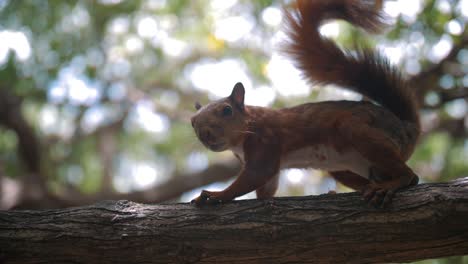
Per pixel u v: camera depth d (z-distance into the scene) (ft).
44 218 3.34
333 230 3.27
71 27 5.13
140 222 3.32
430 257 3.27
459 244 3.24
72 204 5.06
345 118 3.53
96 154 6.40
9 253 3.29
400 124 3.60
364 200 3.31
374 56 3.72
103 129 6.49
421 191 3.30
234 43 5.41
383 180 3.53
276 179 3.66
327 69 3.72
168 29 5.49
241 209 3.34
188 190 5.15
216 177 5.17
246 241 3.29
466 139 5.03
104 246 3.30
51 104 5.71
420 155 4.99
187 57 6.20
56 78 5.04
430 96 4.72
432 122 5.05
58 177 6.06
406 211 3.26
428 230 3.24
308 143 3.58
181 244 3.29
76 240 3.30
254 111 3.62
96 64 5.28
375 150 3.46
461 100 5.00
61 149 6.33
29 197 4.97
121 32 5.41
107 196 5.10
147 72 6.04
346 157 3.57
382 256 3.27
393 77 3.72
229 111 3.60
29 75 5.05
